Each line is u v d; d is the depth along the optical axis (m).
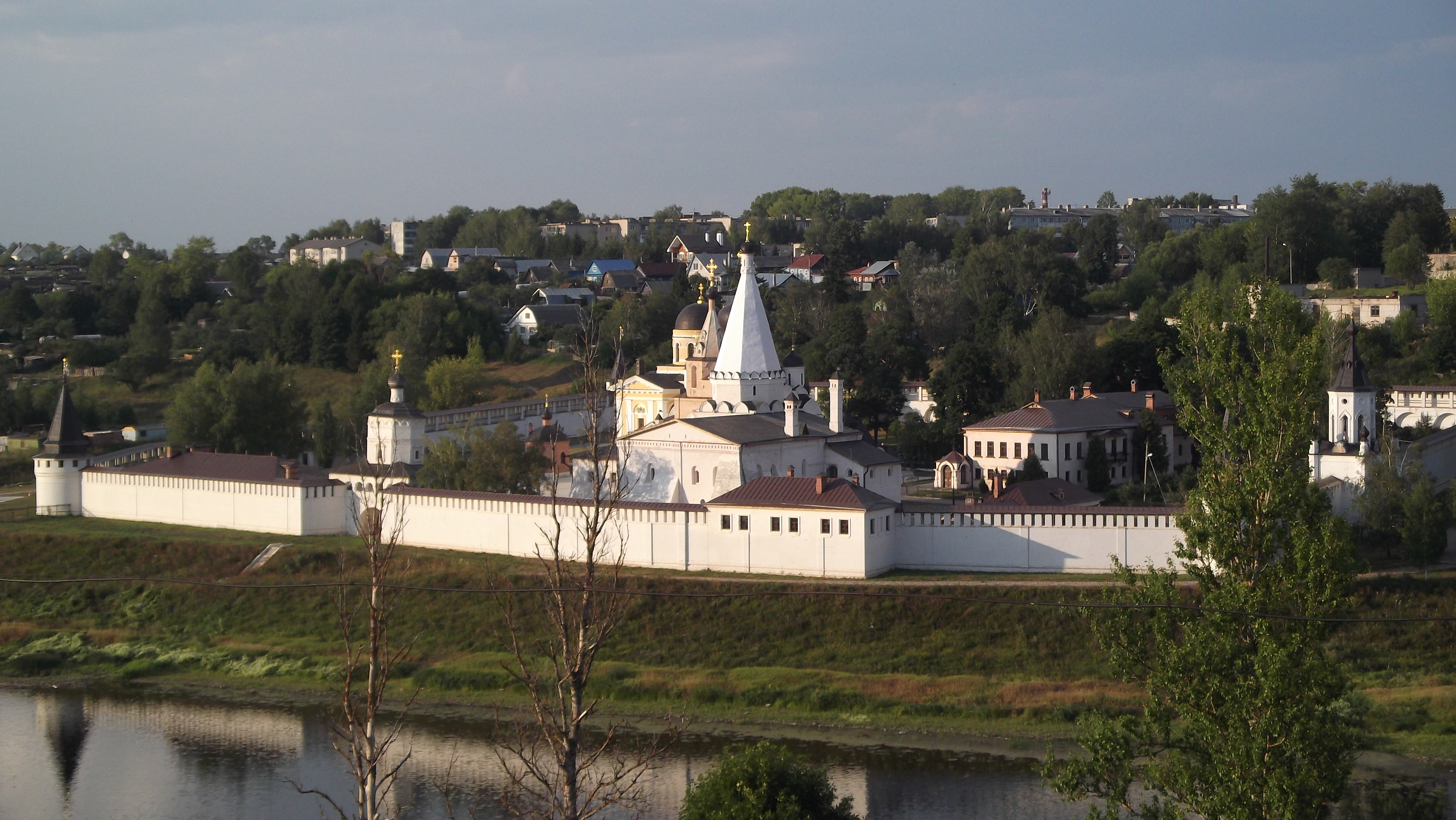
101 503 163.12
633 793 92.38
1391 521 125.50
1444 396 177.88
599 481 53.47
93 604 138.88
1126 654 72.69
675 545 131.00
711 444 144.75
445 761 101.19
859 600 121.19
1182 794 68.00
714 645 119.69
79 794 96.56
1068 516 125.19
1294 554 68.50
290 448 194.38
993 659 114.94
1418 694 105.12
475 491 146.88
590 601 52.47
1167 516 122.75
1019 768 98.12
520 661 53.50
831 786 85.19
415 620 127.62
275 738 107.44
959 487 173.75
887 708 108.81
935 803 92.12
